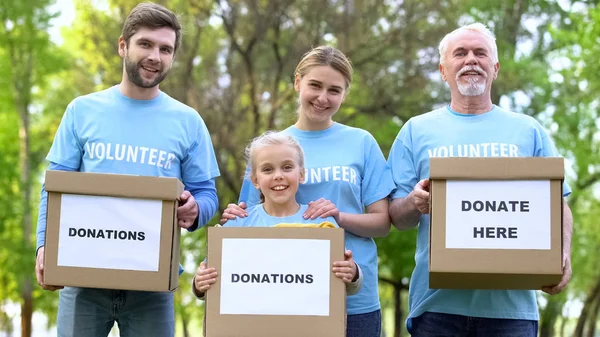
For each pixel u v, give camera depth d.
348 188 4.04
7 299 22.53
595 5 14.81
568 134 14.41
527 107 13.91
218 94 12.69
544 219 3.39
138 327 3.84
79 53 14.61
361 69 13.22
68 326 3.82
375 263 4.11
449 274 3.44
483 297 3.82
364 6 13.00
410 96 13.36
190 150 4.04
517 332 3.81
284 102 12.96
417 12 13.09
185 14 12.81
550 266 3.37
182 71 12.62
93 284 3.53
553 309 16.27
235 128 12.59
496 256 3.39
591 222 15.98
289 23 13.02
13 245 17.78
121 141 3.88
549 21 15.06
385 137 13.63
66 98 16.97
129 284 3.54
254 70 12.95
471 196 3.43
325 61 4.05
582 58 11.91
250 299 3.46
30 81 17.95
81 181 3.53
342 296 3.45
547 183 3.39
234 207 3.90
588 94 13.31
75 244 3.54
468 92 3.95
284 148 3.82
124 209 3.55
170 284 3.56
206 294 3.47
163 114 3.99
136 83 3.88
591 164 14.58
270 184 3.81
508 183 3.41
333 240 3.48
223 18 12.81
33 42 17.33
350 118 13.57
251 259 3.48
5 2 16.95
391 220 4.15
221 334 3.45
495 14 14.38
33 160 20.02
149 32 3.85
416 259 4.07
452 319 3.86
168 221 3.56
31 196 20.03
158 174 3.90
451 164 3.42
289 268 3.47
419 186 3.63
